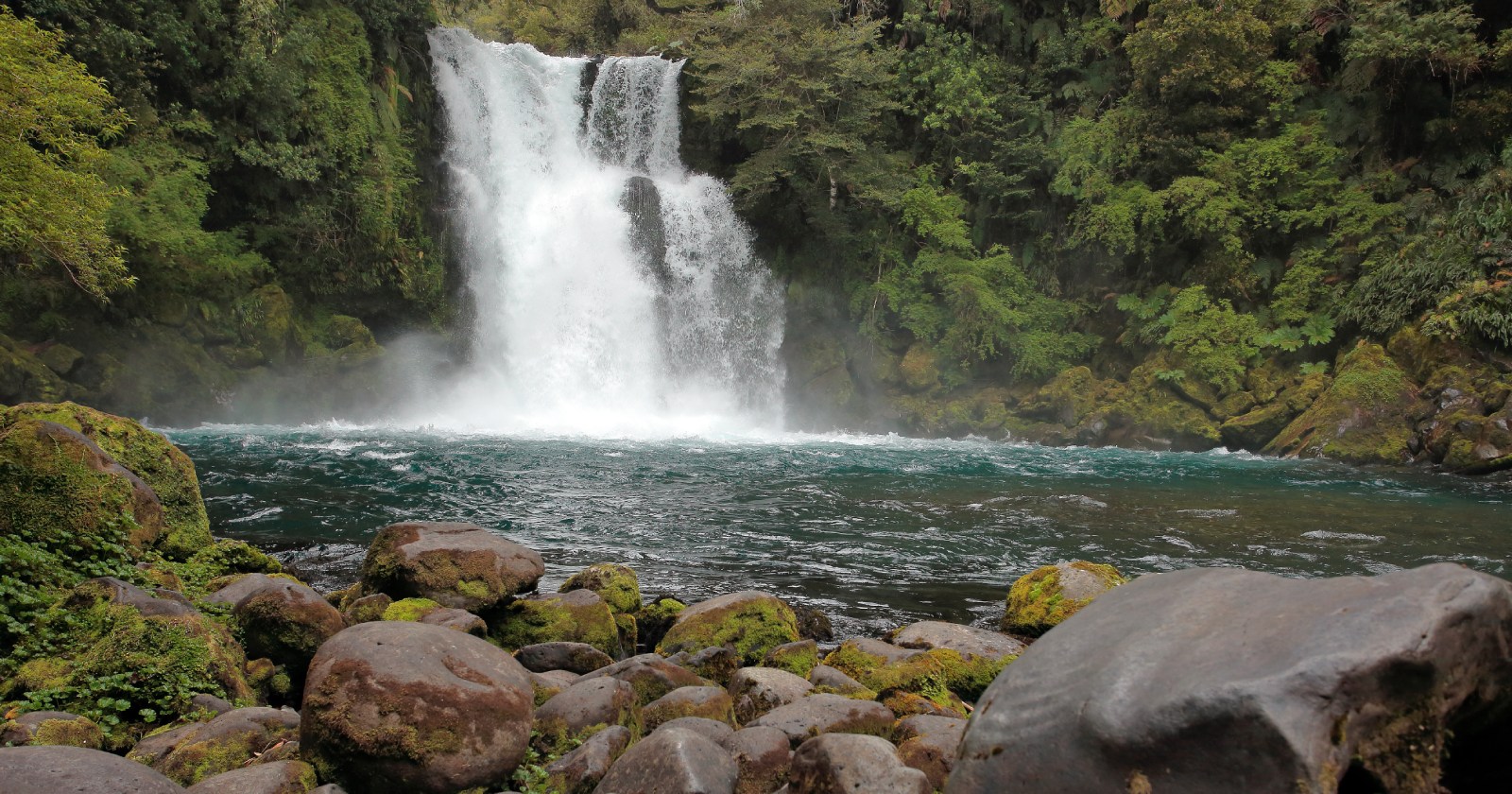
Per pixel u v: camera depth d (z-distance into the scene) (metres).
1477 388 17.39
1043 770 2.40
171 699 4.45
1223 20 22.47
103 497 5.94
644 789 3.45
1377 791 2.12
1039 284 26.00
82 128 17.72
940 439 23.50
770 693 5.08
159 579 5.82
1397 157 22.45
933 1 27.36
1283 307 21.44
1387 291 19.83
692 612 6.67
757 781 3.79
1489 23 22.27
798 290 26.59
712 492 13.40
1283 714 2.09
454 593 6.26
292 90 21.48
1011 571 9.28
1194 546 10.38
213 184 21.45
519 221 25.78
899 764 3.34
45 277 18.36
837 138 24.97
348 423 21.72
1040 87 26.98
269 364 21.09
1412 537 10.93
